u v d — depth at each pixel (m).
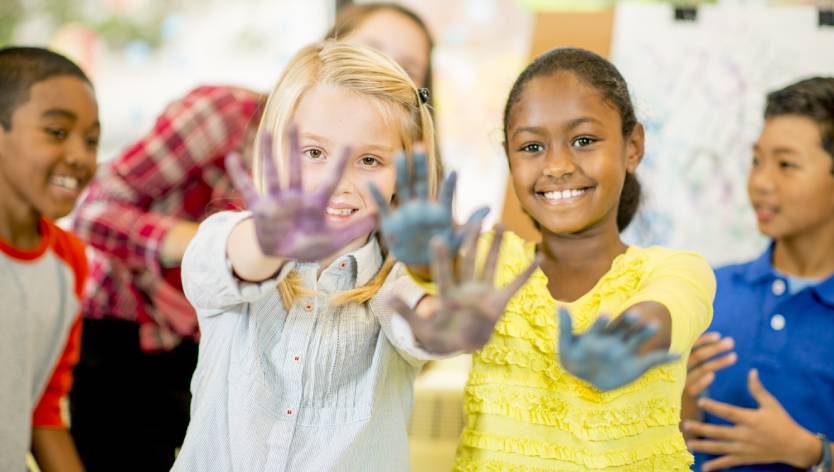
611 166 1.21
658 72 2.18
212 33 2.92
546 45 2.20
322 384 1.14
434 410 2.21
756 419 1.48
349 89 1.13
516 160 1.24
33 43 2.91
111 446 1.82
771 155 1.64
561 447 1.17
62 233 1.58
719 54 2.18
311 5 2.91
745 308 1.66
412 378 1.24
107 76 2.91
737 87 2.18
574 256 1.25
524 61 2.40
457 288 0.79
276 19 2.92
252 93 1.84
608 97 1.22
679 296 1.11
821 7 2.25
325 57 1.16
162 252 1.72
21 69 1.45
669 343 1.05
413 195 0.83
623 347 0.78
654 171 2.16
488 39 2.85
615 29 2.20
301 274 1.15
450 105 2.81
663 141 2.17
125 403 1.82
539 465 1.17
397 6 1.94
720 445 1.51
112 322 1.82
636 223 2.12
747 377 1.61
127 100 2.90
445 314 0.79
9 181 1.45
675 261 1.20
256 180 1.17
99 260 1.83
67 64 1.51
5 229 1.45
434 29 2.85
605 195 1.21
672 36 2.19
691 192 2.16
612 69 1.27
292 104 1.13
